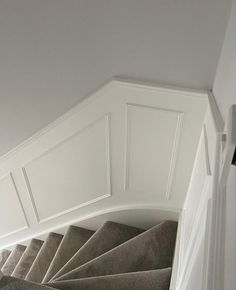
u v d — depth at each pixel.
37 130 2.65
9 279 1.76
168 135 2.32
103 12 1.86
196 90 2.07
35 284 1.77
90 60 2.10
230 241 1.03
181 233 2.56
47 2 1.86
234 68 1.49
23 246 3.59
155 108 2.21
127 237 2.88
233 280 0.90
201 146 2.17
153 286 2.17
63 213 3.14
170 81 2.09
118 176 2.67
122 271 2.47
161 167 2.50
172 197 2.68
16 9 1.91
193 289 1.54
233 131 0.91
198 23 1.79
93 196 2.89
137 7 1.81
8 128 2.71
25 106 2.49
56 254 2.96
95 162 2.66
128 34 1.93
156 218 2.85
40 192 3.08
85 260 2.74
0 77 2.32
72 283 2.11
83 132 2.52
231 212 1.07
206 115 2.10
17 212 3.36
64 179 2.88
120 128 2.39
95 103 2.32
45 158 2.82
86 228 3.17
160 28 1.86
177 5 1.75
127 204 2.85
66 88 2.30
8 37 2.06
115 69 2.12
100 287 2.12
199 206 1.91
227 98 1.61
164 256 2.56
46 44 2.06
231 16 1.67
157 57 2.00
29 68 2.22
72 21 1.92
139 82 2.12
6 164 3.03
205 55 1.91
